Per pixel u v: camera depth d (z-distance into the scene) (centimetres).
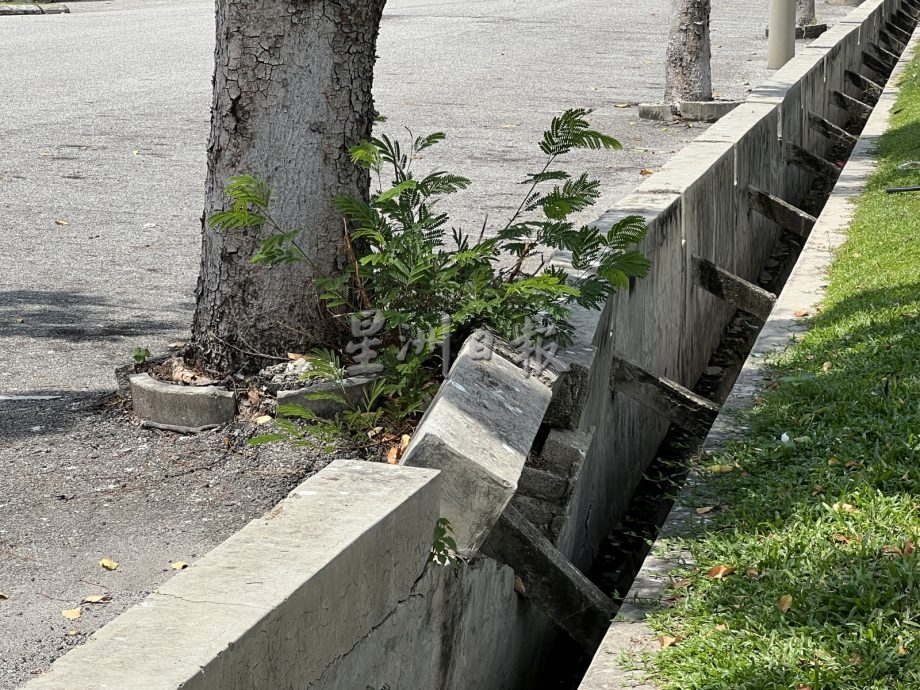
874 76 2339
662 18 3100
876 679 341
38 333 723
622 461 728
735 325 1130
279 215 559
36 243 948
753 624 376
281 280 567
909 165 1134
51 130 1430
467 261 538
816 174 1516
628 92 1878
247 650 265
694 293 917
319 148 557
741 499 478
